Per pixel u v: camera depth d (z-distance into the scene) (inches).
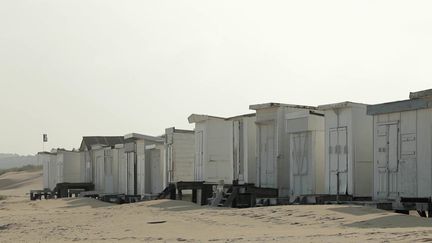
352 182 1084.5
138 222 1051.9
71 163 2513.5
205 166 1509.6
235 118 1476.4
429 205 896.3
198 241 727.1
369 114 1036.5
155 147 1815.9
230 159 1454.2
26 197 2851.9
